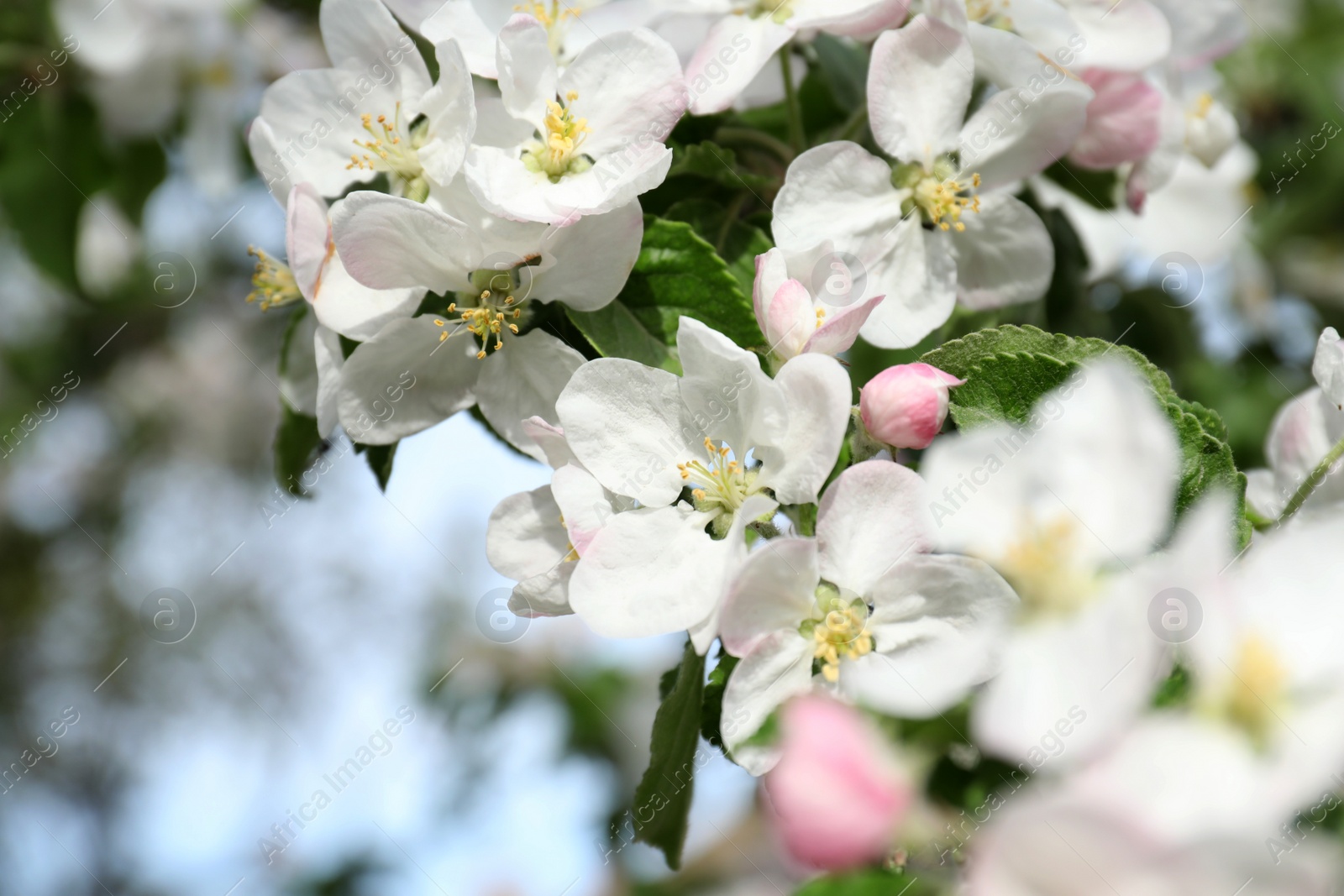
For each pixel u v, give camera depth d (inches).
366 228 13.7
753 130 15.5
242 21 19.1
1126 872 11.2
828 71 16.0
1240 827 11.4
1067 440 12.4
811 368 13.2
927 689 12.6
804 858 11.9
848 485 13.0
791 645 13.0
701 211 15.1
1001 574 12.4
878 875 12.2
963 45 14.6
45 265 19.1
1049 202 16.8
